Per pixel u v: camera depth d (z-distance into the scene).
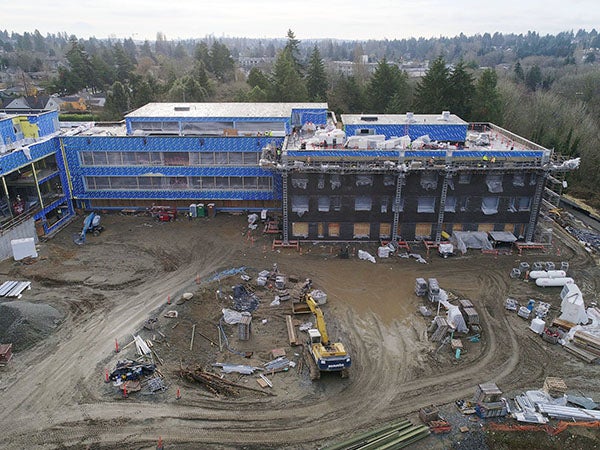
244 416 28.83
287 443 27.11
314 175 47.66
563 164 46.00
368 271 45.34
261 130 56.53
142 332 35.75
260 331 36.81
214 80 133.88
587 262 48.03
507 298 41.44
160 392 30.33
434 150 46.88
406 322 38.03
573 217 63.09
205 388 30.95
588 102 107.38
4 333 34.41
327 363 30.64
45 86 136.88
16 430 27.41
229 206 58.84
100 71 134.38
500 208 49.44
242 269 45.53
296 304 39.50
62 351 33.78
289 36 120.69
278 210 57.56
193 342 35.19
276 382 31.64
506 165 46.53
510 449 27.28
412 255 48.00
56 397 29.75
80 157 56.00
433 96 83.38
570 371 33.09
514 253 49.16
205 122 56.31
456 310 37.06
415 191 48.47
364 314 39.00
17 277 43.16
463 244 48.75
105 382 31.02
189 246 50.00
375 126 51.94
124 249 49.12
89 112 108.44
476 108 81.94
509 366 33.50
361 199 49.31
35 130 53.06
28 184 51.31
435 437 27.69
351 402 30.12
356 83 101.75
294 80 93.88
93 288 41.69
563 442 27.67
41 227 51.31
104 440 26.88
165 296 40.69
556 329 37.09
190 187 57.78
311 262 46.97
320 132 53.03
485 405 28.89
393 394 30.84
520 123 94.50
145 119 55.56
